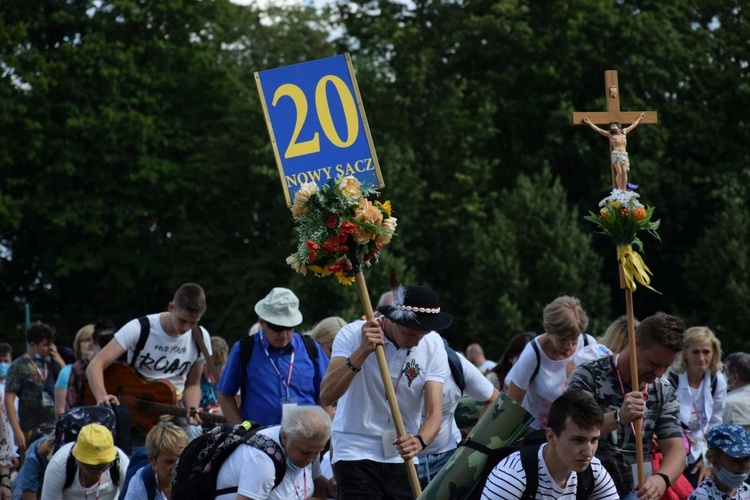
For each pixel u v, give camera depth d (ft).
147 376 46.11
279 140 37.68
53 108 176.35
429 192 189.37
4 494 50.11
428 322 33.65
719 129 193.47
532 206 174.19
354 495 34.91
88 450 36.96
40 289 190.49
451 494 29.01
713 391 46.88
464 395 43.24
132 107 184.03
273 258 184.44
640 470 31.53
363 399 35.27
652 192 187.21
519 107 191.72
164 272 186.91
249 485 31.27
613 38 187.52
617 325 37.91
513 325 164.76
